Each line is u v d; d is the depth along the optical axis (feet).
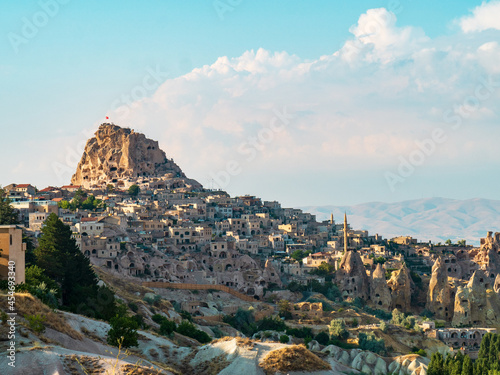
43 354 369.09
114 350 453.99
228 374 468.75
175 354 499.92
